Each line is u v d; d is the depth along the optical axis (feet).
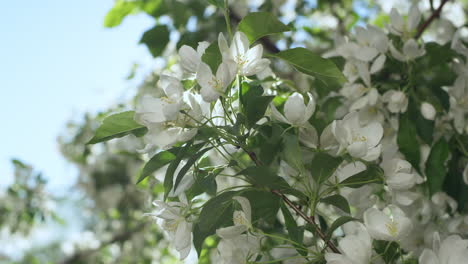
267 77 1.97
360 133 1.53
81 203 5.05
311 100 1.51
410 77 1.92
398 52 1.94
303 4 3.25
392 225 1.39
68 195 4.94
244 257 1.46
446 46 1.98
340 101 2.05
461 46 1.98
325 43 3.14
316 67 1.53
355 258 1.37
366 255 1.38
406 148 1.87
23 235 5.13
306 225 1.45
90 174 4.62
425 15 3.23
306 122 1.56
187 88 1.55
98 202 4.72
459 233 1.84
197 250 1.46
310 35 3.15
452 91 1.94
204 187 1.41
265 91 1.94
